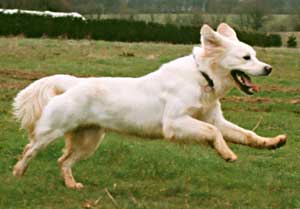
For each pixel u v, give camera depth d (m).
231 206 7.86
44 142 8.48
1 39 27.22
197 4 46.44
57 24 31.50
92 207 7.62
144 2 50.91
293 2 45.25
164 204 7.75
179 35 32.12
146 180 9.05
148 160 9.98
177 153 10.55
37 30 31.02
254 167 10.15
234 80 8.47
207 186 8.78
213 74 8.34
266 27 41.31
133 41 31.86
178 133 8.27
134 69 20.64
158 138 8.58
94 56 22.73
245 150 11.43
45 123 8.44
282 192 8.66
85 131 8.68
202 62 8.34
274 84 19.47
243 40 33.06
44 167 9.48
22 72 19.25
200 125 8.21
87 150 8.75
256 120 14.34
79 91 8.41
